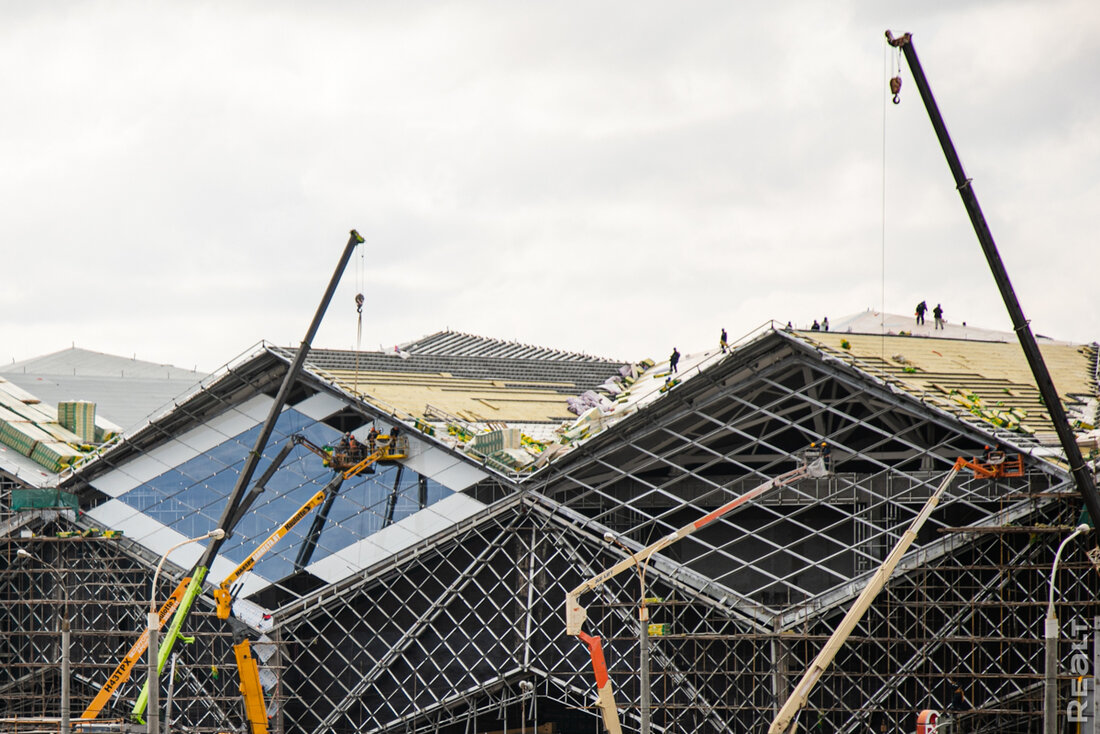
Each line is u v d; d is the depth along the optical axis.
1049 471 97.12
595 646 91.25
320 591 119.19
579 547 113.25
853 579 102.50
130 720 115.56
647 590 111.12
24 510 127.31
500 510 114.25
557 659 113.44
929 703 102.06
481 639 115.69
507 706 120.75
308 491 122.56
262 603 122.00
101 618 127.25
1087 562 96.88
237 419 126.06
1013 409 112.19
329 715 118.44
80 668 125.44
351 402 120.94
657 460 114.12
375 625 119.56
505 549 116.12
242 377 123.81
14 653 126.25
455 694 115.19
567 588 113.94
